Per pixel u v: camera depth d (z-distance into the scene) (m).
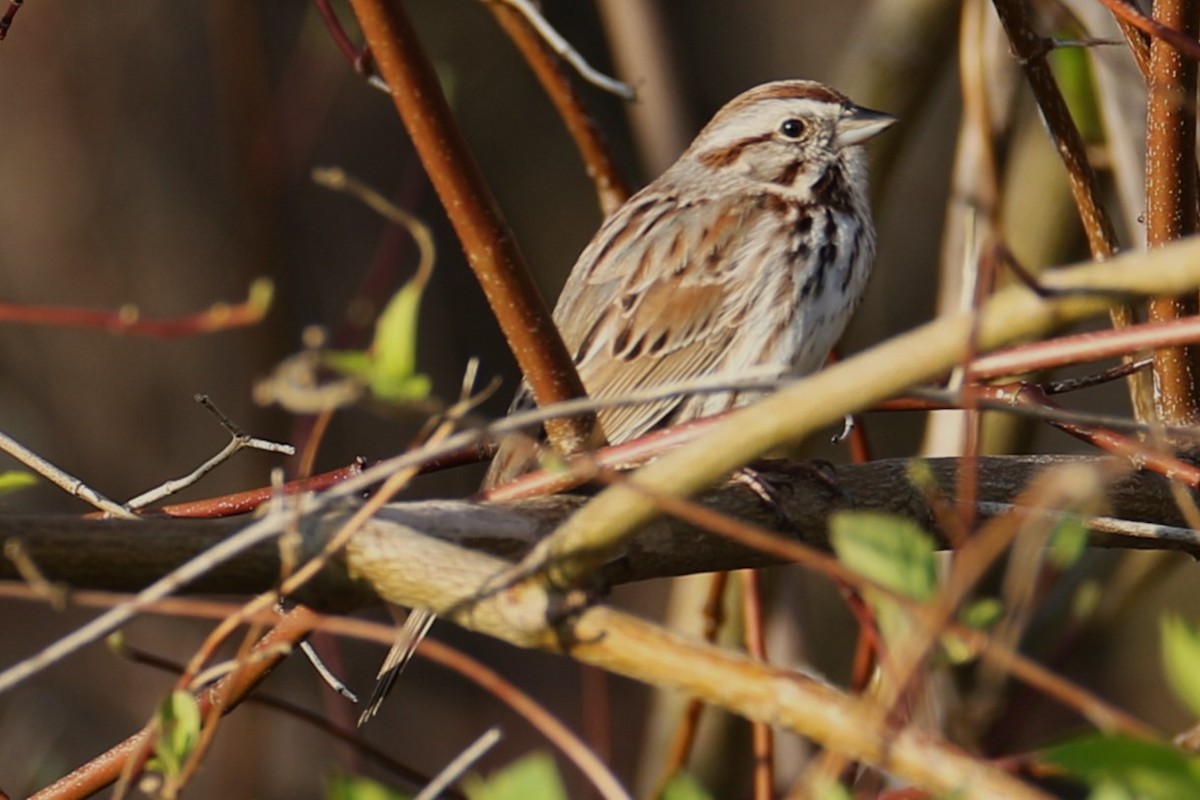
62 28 17.77
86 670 16.83
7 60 17.67
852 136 10.55
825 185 10.59
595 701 10.98
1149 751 3.96
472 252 6.67
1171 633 4.23
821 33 21.31
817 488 7.27
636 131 13.42
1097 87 9.65
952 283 10.83
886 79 12.04
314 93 15.40
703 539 6.92
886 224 20.20
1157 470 6.98
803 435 5.27
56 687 16.66
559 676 18.81
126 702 16.80
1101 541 7.41
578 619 5.47
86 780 7.19
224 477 17.61
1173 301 7.54
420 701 18.34
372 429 19.09
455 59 19.80
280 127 14.19
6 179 17.67
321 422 6.77
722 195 10.68
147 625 17.06
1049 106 8.01
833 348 10.85
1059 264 11.62
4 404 17.28
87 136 17.83
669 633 5.36
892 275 20.12
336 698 11.62
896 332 19.98
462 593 5.77
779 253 10.38
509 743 18.25
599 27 21.33
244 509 7.43
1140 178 9.38
